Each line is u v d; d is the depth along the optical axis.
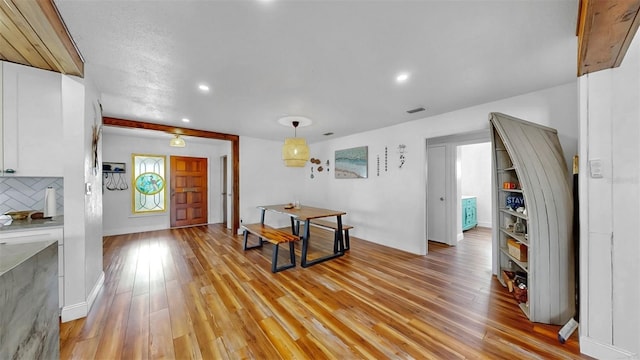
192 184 6.15
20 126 2.00
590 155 1.61
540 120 2.60
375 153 4.58
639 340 1.46
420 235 3.84
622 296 1.51
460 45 1.75
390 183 4.30
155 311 2.15
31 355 1.12
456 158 4.46
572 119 2.41
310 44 1.74
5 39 1.53
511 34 1.62
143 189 5.50
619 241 1.52
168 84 2.44
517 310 2.18
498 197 2.86
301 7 1.36
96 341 1.74
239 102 2.99
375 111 3.38
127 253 3.84
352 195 5.09
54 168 2.11
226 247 4.20
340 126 4.34
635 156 1.47
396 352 1.65
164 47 1.77
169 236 4.98
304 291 2.56
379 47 1.78
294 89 2.58
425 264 3.39
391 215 4.28
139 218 5.41
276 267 3.14
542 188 2.08
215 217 6.53
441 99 2.89
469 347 1.70
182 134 4.48
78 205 2.05
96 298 2.38
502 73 2.20
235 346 1.71
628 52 1.49
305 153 3.63
